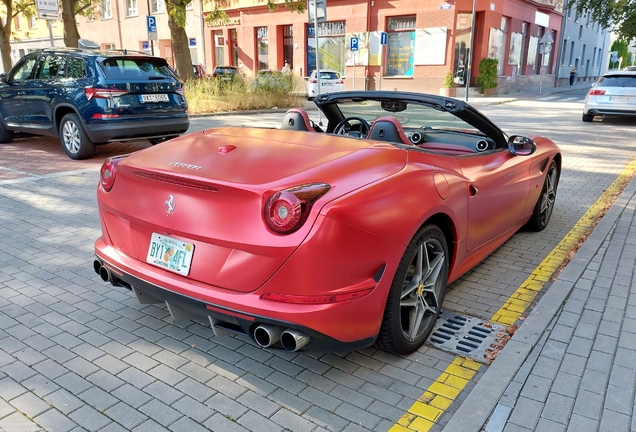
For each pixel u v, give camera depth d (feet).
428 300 10.34
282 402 8.56
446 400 8.70
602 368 9.44
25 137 36.45
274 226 7.71
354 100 13.25
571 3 103.30
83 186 22.57
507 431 7.80
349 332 8.31
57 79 28.17
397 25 87.66
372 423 8.09
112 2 121.80
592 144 36.81
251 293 8.04
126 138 27.66
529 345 10.09
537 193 15.99
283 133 11.18
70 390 8.78
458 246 10.86
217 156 9.42
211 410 8.33
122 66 27.61
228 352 10.05
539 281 13.62
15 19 144.97
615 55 177.37
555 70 128.57
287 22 97.50
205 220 8.33
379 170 9.09
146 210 9.16
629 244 15.87
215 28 109.40
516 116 56.03
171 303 8.91
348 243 7.95
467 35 85.40
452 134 14.08
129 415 8.18
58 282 13.05
